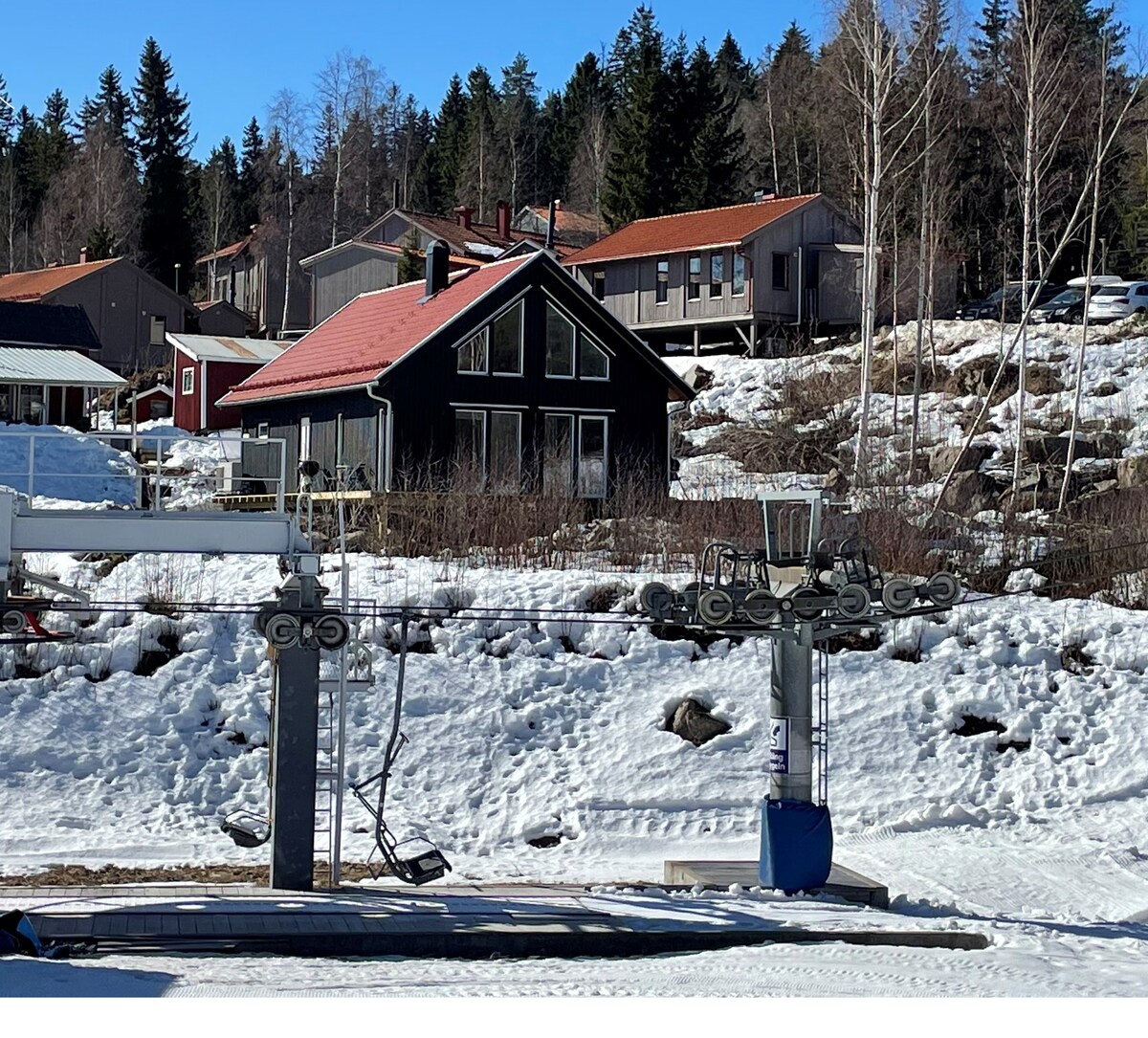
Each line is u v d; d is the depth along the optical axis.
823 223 61.34
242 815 21.19
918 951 14.40
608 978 12.55
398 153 126.12
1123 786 23.45
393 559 29.48
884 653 26.45
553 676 25.47
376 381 37.56
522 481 36.81
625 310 63.84
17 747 22.69
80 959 13.11
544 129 122.69
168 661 24.97
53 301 77.69
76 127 141.00
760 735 24.28
